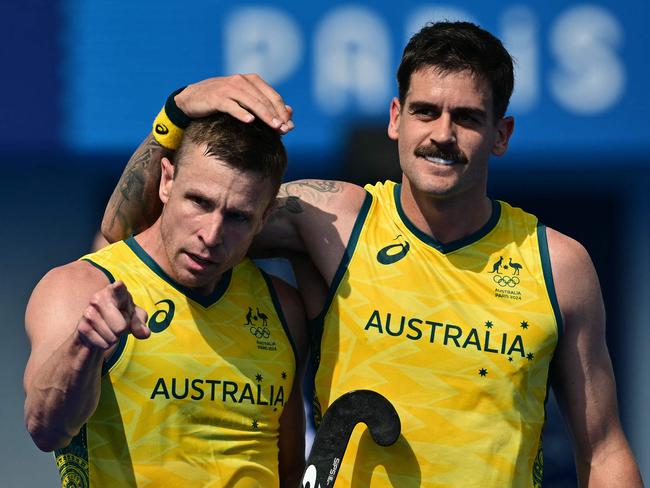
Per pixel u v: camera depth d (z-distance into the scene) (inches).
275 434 480.1
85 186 1018.1
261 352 474.6
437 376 473.1
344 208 496.7
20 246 1016.2
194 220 442.6
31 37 874.8
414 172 468.4
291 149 870.4
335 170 890.1
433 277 482.0
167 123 474.3
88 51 877.8
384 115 857.5
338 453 465.1
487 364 472.7
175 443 454.0
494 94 471.8
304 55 868.0
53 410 418.3
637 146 890.1
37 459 998.4
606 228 1050.1
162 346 457.4
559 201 1047.0
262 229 497.7
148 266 467.8
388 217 494.6
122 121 879.1
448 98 462.0
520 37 879.1
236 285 480.1
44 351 439.5
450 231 484.7
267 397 472.4
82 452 450.0
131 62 877.8
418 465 470.9
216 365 463.2
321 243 491.2
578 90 885.2
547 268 483.5
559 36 883.4
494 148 494.0
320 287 496.1
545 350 478.3
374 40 866.1
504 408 473.4
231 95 454.3
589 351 487.5
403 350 474.9
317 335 493.0
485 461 470.3
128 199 500.1
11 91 875.4
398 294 480.4
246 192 442.3
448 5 871.1
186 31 873.5
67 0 876.0
